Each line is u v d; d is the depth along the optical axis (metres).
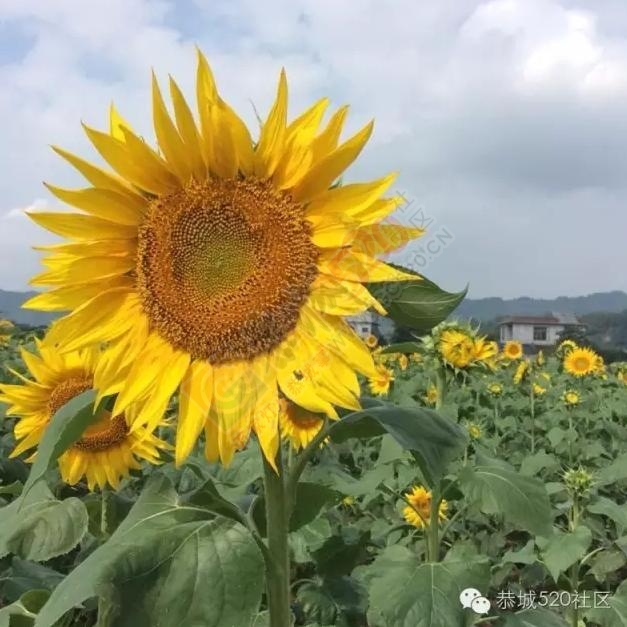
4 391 0.91
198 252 0.56
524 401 3.09
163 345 0.56
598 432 2.70
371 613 0.88
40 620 0.46
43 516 0.76
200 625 0.47
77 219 0.55
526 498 0.82
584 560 1.05
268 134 0.54
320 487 0.72
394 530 1.31
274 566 0.56
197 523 0.51
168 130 0.53
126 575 0.47
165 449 0.93
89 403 0.57
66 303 0.55
